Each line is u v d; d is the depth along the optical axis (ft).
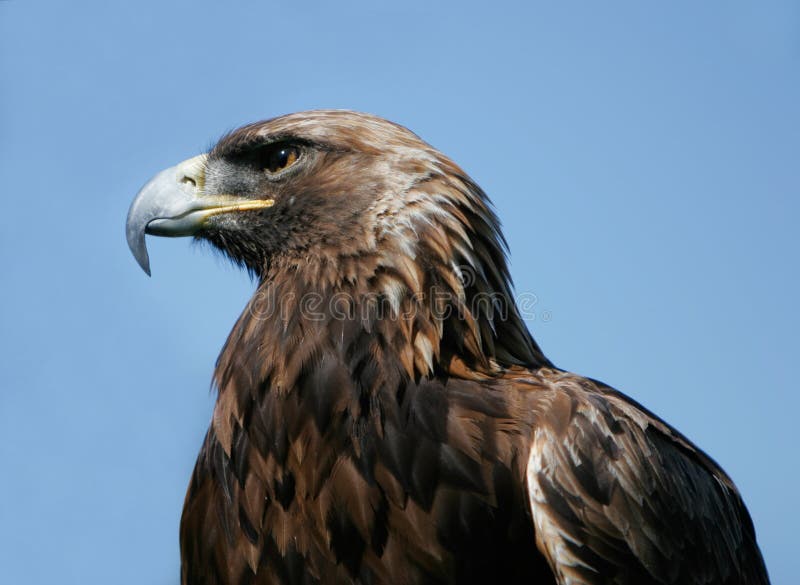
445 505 28.48
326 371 30.04
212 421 32.04
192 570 31.55
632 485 29.73
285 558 29.48
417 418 29.22
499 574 28.96
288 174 34.76
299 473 29.53
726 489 35.70
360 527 28.73
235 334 32.73
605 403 30.83
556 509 28.60
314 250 33.14
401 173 33.01
